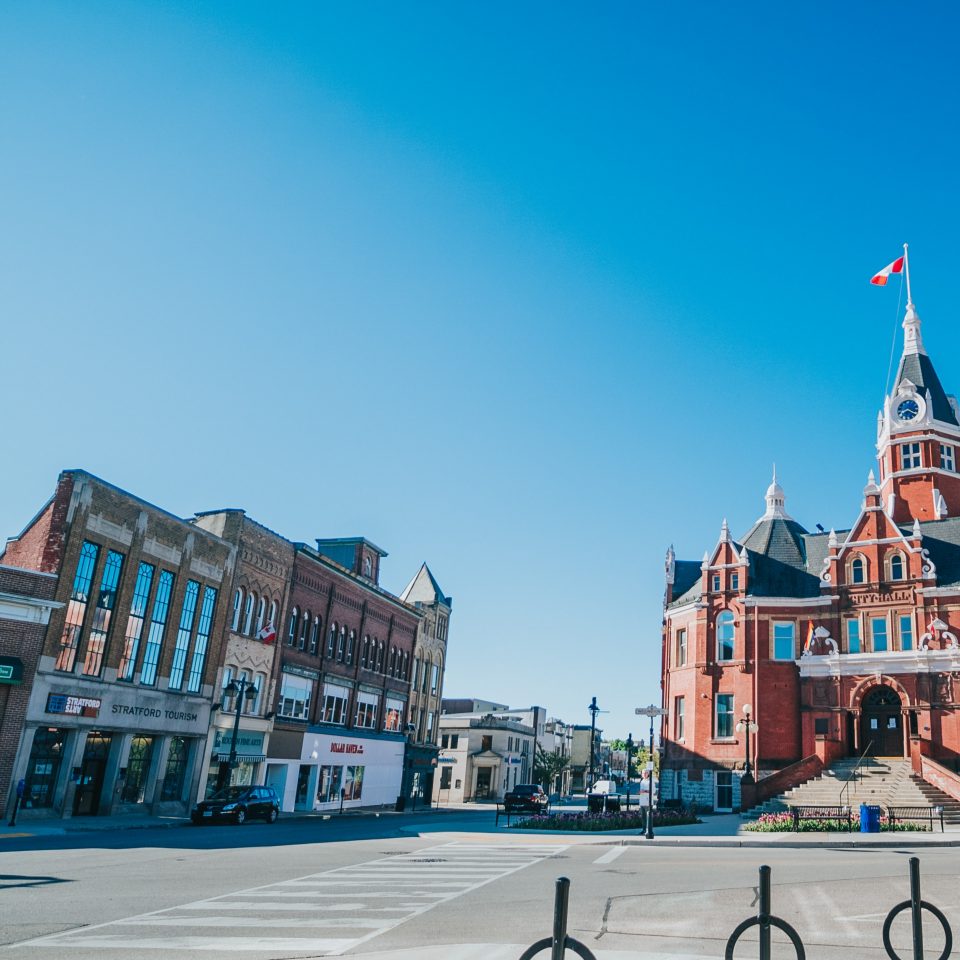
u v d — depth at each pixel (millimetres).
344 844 25578
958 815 36906
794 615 52094
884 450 60344
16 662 30922
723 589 54344
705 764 51906
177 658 39750
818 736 46594
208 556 41781
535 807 51188
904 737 46688
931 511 56469
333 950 10500
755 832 31828
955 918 13406
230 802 34094
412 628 66875
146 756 38094
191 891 15023
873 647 49312
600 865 20547
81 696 33750
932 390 60250
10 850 20781
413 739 66125
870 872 18781
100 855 20234
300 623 49781
